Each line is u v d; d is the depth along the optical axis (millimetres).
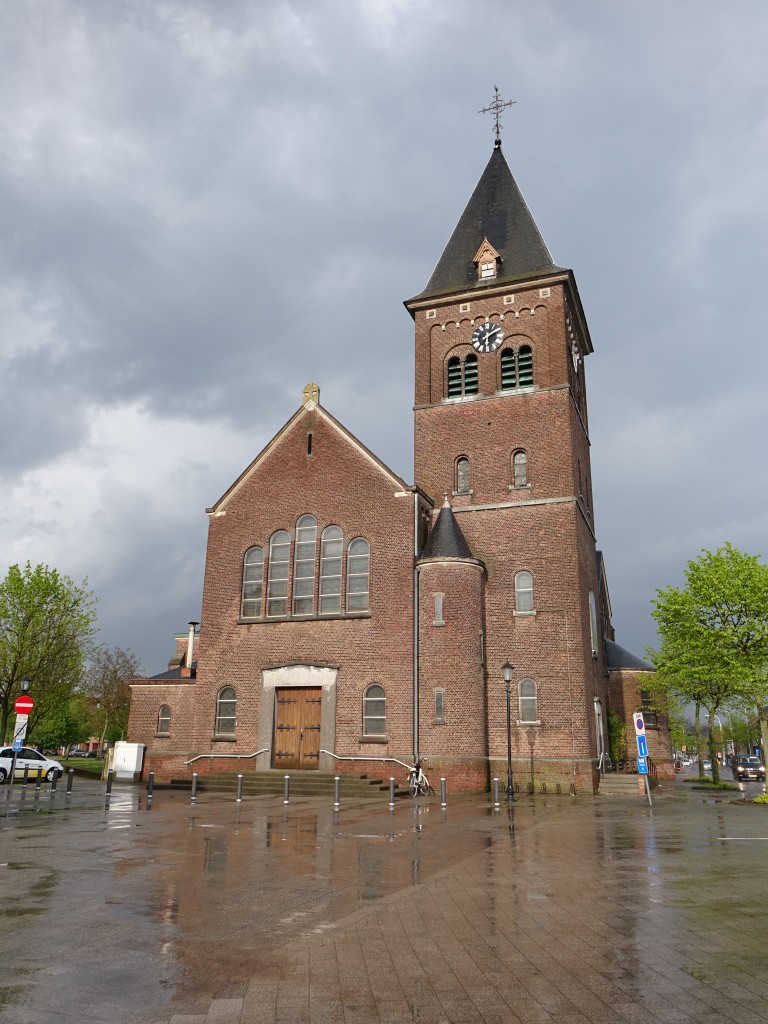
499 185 42562
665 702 46281
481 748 31594
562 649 33031
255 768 34000
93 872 13344
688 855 15219
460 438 37469
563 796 30516
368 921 9945
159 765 36719
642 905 10750
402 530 34156
